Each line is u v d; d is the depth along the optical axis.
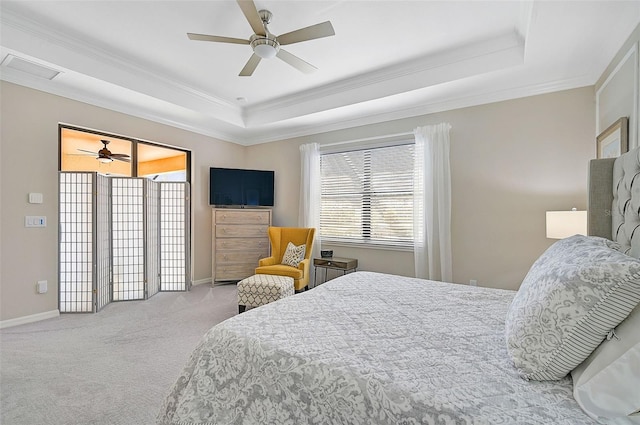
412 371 1.00
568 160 3.09
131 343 2.66
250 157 5.65
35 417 1.69
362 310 1.63
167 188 4.56
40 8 2.49
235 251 4.91
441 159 3.68
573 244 1.31
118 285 3.96
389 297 1.88
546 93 3.19
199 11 2.51
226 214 4.88
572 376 0.95
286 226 5.24
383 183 4.32
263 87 4.02
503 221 3.41
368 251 4.40
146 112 4.18
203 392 1.19
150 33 2.83
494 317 1.52
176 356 2.43
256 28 2.29
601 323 0.88
